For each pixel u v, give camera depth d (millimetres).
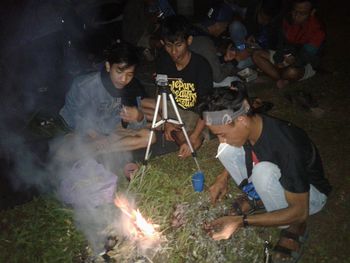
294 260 1403
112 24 3266
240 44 2709
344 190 1781
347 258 1462
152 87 2732
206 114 1186
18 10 2865
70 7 2953
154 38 2908
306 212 1304
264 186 1314
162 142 2123
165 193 1734
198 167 1858
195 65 1944
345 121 2254
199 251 1469
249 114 1222
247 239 1521
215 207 1653
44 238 1568
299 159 1248
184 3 3732
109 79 1835
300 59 2611
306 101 2383
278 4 2703
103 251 1495
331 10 3916
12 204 1785
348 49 3092
